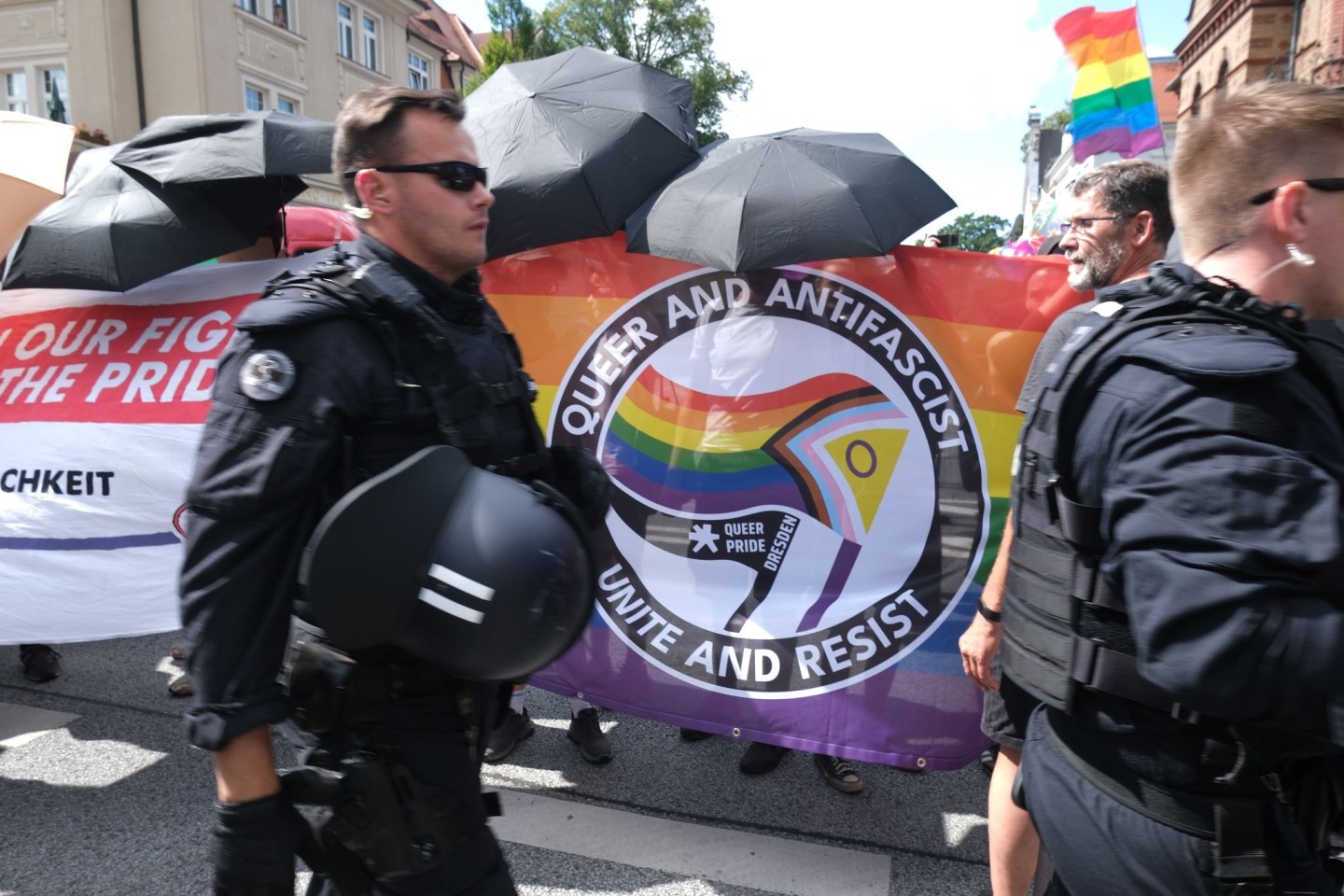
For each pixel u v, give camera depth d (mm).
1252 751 1031
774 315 2928
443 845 1354
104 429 3359
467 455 1333
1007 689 1733
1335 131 1070
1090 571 1132
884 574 2846
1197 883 1070
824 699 2848
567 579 1315
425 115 1399
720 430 2957
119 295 3562
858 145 2783
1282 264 1099
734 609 2932
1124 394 1071
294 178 3230
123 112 19469
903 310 2844
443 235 1417
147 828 2795
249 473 1208
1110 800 1138
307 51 23000
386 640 1261
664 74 3160
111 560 3301
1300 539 913
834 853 2697
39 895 2467
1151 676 997
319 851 1373
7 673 4000
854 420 2875
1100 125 3859
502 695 1593
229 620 1227
